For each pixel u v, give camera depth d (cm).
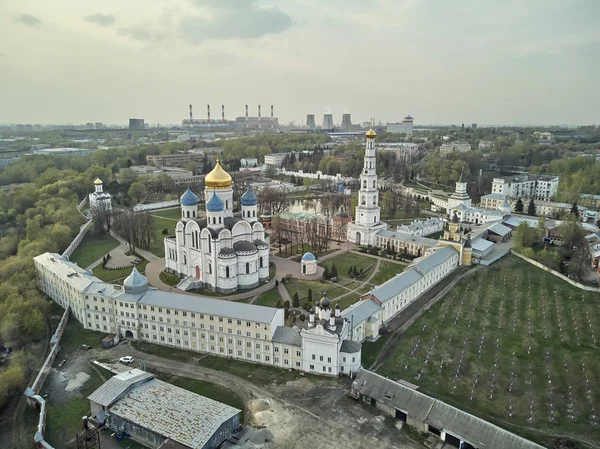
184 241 17362
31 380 11062
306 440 8831
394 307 14425
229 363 11825
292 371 11388
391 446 8694
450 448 8644
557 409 9862
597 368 11400
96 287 13750
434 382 10800
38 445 8744
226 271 16112
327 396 10275
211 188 17450
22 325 12900
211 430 8550
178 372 11375
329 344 10962
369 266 19362
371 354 12125
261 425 9269
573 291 16375
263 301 15562
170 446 8188
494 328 13575
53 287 15812
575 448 8681
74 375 11244
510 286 16938
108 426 9300
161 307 12612
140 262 19712
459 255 19500
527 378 10975
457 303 15412
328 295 16075
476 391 10462
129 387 9781
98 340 13075
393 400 9638
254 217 18075
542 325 13750
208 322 12144
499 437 8412
